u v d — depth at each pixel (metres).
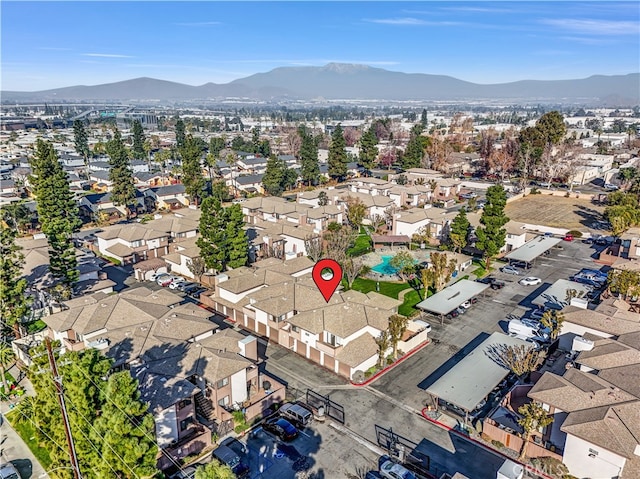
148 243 84.44
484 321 60.81
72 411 32.25
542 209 122.06
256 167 169.25
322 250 81.19
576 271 78.56
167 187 128.25
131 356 43.66
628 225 91.00
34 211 105.88
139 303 53.53
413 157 161.88
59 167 94.44
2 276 52.34
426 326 55.03
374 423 41.59
